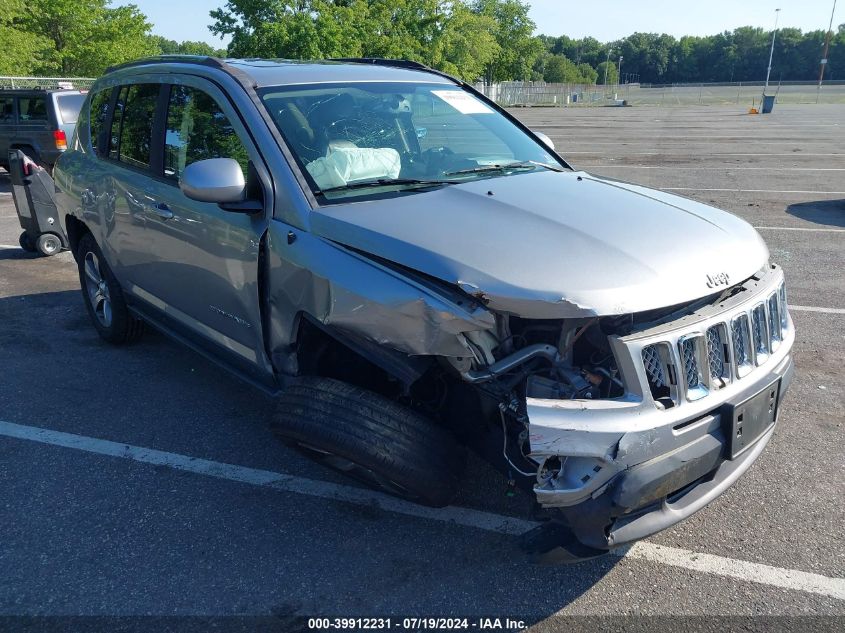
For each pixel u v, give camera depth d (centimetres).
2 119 1505
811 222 988
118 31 3709
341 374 351
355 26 3225
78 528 344
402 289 275
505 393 278
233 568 315
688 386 269
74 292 730
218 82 390
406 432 291
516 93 6744
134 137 471
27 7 3359
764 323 303
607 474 251
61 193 571
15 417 457
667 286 268
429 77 458
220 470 394
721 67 15250
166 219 412
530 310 257
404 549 326
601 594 297
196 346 436
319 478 386
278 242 329
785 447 407
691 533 334
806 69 14175
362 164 361
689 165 1639
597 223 304
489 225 299
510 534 336
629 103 6175
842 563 312
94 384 505
